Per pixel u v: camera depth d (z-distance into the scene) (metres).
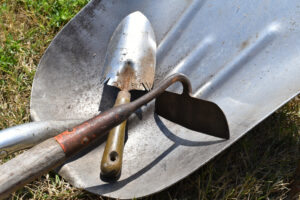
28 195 0.66
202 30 0.80
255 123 0.58
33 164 0.41
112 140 0.60
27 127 0.58
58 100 0.71
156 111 0.71
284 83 0.64
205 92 0.74
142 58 0.74
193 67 0.78
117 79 0.72
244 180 0.67
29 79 0.85
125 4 0.82
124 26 0.78
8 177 0.40
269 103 0.62
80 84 0.75
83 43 0.77
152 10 0.83
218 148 0.59
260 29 0.75
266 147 0.74
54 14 0.98
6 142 0.55
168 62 0.79
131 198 0.57
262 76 0.69
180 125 0.69
